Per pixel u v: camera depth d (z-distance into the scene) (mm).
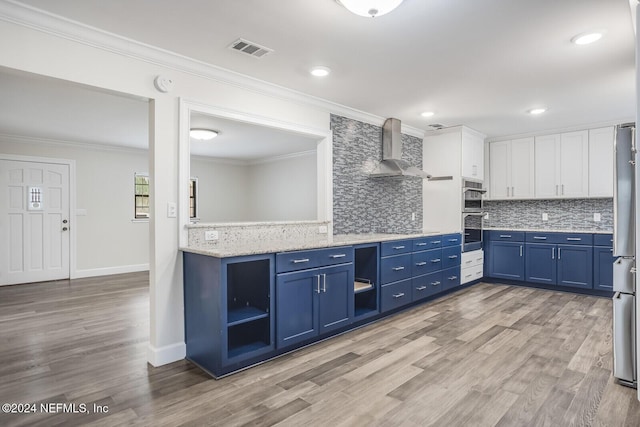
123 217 6719
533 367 2551
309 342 3020
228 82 3012
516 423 1888
